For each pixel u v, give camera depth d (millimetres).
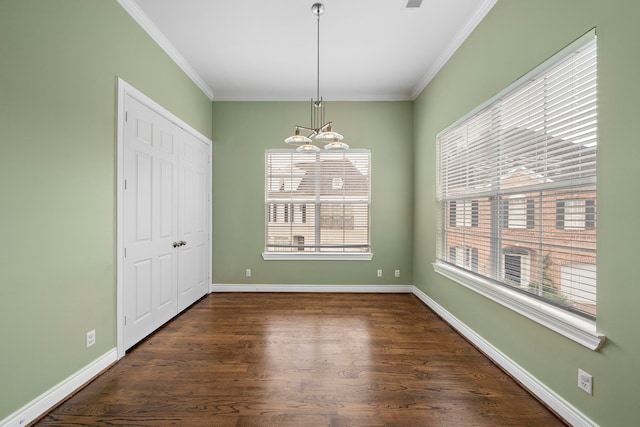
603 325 1417
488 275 2461
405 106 4348
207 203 4180
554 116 1762
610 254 1385
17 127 1541
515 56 2059
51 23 1727
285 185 4395
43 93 1681
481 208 2574
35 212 1641
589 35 1488
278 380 2045
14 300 1535
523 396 1871
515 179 2111
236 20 2660
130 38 2447
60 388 1788
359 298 4062
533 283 1945
